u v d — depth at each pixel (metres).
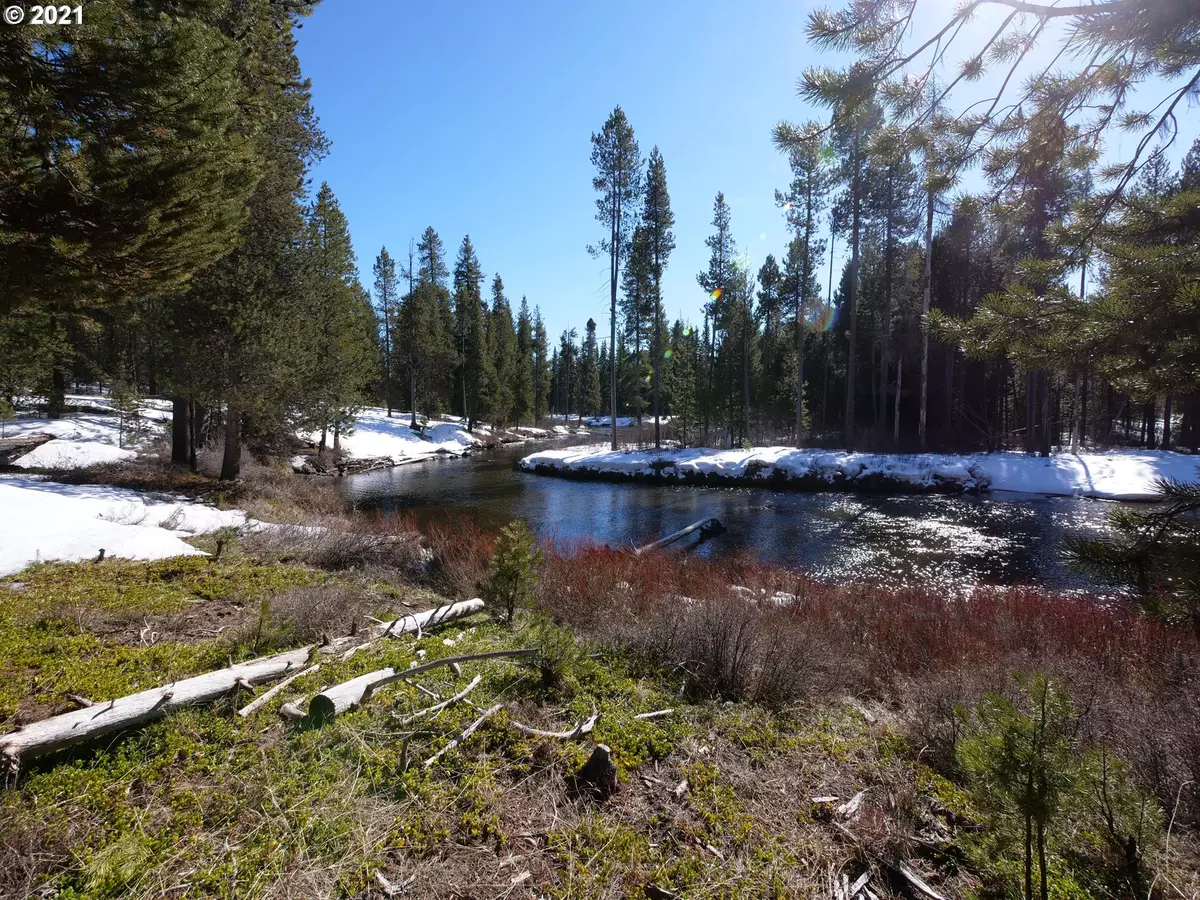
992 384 26.70
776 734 3.51
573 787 2.84
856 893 2.27
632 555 9.42
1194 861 2.30
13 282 4.51
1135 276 2.06
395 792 2.71
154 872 2.11
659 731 3.42
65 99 3.96
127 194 4.30
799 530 13.32
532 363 53.84
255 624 4.30
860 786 2.99
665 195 25.83
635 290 28.11
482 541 8.88
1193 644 4.55
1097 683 3.85
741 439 30.55
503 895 2.15
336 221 16.38
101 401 22.72
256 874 2.14
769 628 5.05
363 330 22.06
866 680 4.69
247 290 12.30
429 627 5.22
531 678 4.04
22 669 3.58
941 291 23.77
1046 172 2.47
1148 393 2.41
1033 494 17.02
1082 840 2.35
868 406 31.17
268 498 13.24
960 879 2.35
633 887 2.23
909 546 11.71
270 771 2.74
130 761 2.78
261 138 9.20
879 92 2.36
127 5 3.99
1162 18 1.78
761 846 2.50
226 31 8.66
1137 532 2.23
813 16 2.19
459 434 35.97
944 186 2.63
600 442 39.28
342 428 24.44
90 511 7.88
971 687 3.78
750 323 29.56
